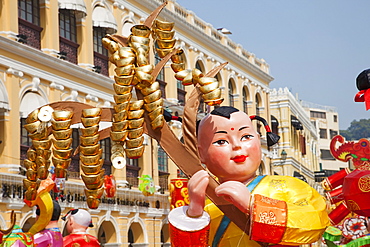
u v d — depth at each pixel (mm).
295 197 5715
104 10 26688
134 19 29125
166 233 30953
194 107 5383
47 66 22656
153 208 28766
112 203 25531
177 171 31000
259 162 5980
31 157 5430
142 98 5320
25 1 22641
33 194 5555
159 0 30922
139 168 28344
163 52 5609
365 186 6328
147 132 5312
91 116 5277
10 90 20703
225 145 5910
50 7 23422
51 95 22859
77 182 22922
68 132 5336
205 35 34438
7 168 20156
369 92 6355
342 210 7223
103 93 25938
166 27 5594
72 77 24078
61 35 24547
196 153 5328
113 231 25812
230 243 5820
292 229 5211
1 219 19141
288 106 49531
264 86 42500
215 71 5652
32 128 5352
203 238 5363
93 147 5277
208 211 5973
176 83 31766
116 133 5230
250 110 40031
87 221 10031
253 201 5227
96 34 26906
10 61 20812
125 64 5262
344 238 8305
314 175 59719
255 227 5203
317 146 64625
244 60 39125
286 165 48219
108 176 21984
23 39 21438
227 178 5980
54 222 8469
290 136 49688
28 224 22188
